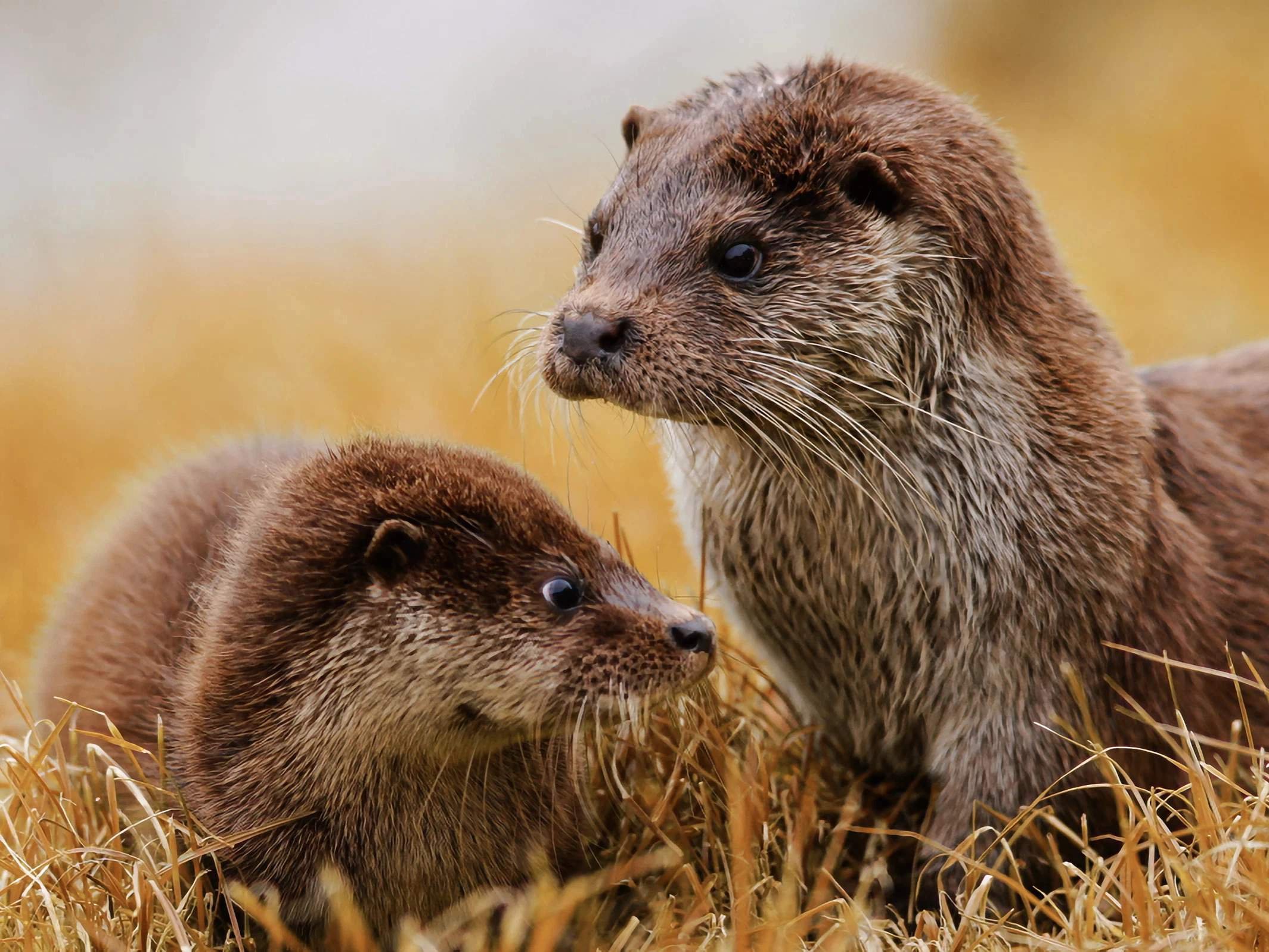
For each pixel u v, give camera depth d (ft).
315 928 31.01
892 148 32.35
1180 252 88.28
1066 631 32.32
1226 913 26.35
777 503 34.09
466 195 120.06
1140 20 142.72
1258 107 107.55
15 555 54.49
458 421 58.44
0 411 68.18
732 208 32.37
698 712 34.91
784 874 30.96
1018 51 154.51
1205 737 32.65
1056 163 117.08
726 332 31.83
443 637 30.19
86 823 32.53
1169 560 33.50
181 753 31.81
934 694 33.83
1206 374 40.78
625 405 31.73
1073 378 33.32
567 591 30.73
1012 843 31.60
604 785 35.17
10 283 94.99
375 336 68.49
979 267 32.53
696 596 38.42
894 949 28.94
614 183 35.06
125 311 85.10
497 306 71.82
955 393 32.45
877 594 33.68
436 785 31.07
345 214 118.11
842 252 32.14
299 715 30.32
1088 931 27.22
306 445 42.22
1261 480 36.94
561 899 29.27
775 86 34.19
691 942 29.48
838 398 32.53
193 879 30.83
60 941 27.89
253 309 79.87
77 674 37.40
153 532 39.75
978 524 32.45
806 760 36.78
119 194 117.50
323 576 30.66
